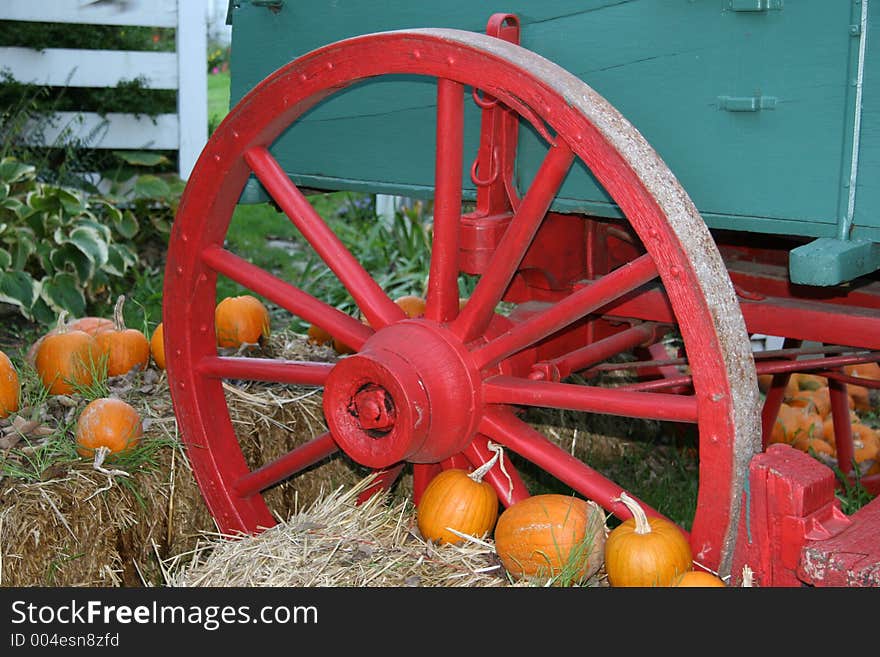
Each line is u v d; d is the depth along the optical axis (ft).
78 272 15.74
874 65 6.60
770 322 8.64
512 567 8.00
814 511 6.66
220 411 10.10
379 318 8.59
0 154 17.90
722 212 7.42
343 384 8.08
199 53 19.67
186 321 9.70
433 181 9.00
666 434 14.58
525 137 8.48
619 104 7.77
